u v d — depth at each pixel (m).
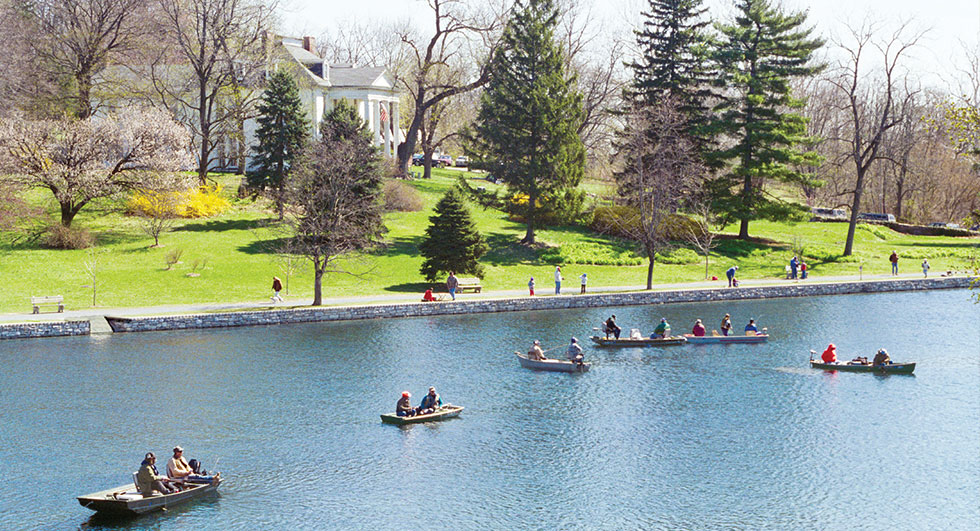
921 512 29.52
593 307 63.47
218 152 102.75
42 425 35.94
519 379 44.31
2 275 61.31
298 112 77.69
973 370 46.72
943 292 71.25
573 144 79.69
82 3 87.69
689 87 90.38
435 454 33.94
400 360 47.28
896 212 115.31
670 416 38.78
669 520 28.67
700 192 84.00
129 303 57.34
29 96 86.06
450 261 65.88
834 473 32.66
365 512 28.84
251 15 89.06
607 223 85.38
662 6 87.00
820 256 82.56
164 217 73.31
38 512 28.23
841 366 46.75
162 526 27.53
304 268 68.06
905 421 38.31
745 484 31.59
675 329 56.25
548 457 33.84
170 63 92.00
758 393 42.38
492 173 80.50
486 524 28.19
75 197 73.44
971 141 26.64
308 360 46.97
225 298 59.75
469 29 100.81
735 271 69.62
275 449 34.03
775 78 85.69
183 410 38.22
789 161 85.44
